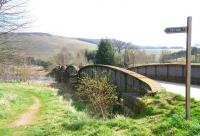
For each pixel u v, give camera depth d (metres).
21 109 28.36
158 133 9.98
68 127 14.57
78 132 13.01
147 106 13.23
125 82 22.22
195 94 15.87
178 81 26.41
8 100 31.41
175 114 10.65
